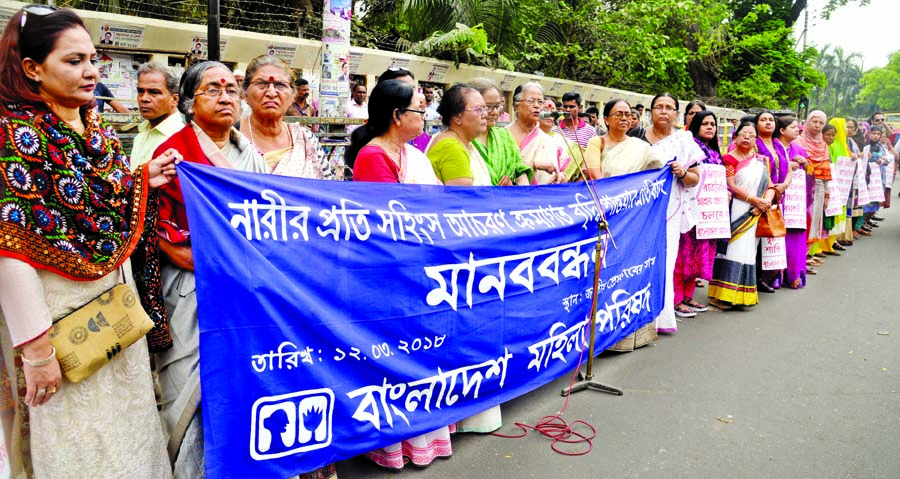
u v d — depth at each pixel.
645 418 4.09
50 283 2.25
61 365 2.23
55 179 2.20
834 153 9.95
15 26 2.15
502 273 3.75
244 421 2.66
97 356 2.27
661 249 5.42
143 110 3.86
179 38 5.89
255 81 3.23
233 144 3.04
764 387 4.61
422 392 3.34
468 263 3.54
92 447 2.33
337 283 2.95
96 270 2.32
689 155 5.61
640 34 13.02
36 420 2.25
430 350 3.36
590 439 3.80
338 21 5.82
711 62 18.08
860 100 89.75
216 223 2.57
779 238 7.20
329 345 2.92
